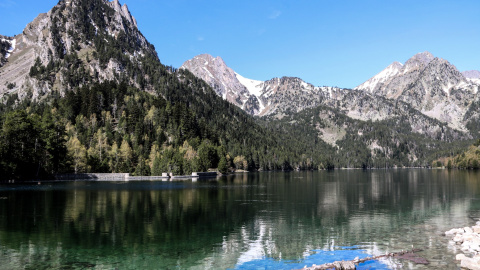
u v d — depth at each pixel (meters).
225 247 39.41
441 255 35.59
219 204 73.81
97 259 34.88
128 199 80.69
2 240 41.62
